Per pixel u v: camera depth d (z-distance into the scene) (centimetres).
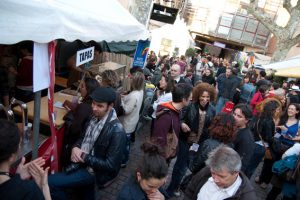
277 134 503
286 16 3152
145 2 870
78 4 329
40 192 168
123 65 813
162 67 1070
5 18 185
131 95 473
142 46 745
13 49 518
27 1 202
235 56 2934
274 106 444
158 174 191
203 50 3741
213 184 227
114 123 291
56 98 489
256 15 1823
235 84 909
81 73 591
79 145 306
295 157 391
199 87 397
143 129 707
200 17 3441
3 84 426
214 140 292
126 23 436
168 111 337
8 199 152
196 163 295
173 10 1328
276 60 1775
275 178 418
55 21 232
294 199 399
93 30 317
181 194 449
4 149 154
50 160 296
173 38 1877
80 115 321
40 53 238
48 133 375
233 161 203
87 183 300
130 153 575
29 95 508
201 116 396
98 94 282
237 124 323
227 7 3341
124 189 205
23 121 320
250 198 214
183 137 403
